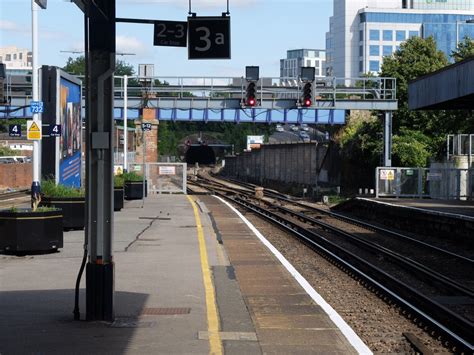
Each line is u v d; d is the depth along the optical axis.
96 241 9.55
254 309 11.10
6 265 15.22
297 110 53.97
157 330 9.22
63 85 29.25
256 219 33.19
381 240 26.00
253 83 39.91
